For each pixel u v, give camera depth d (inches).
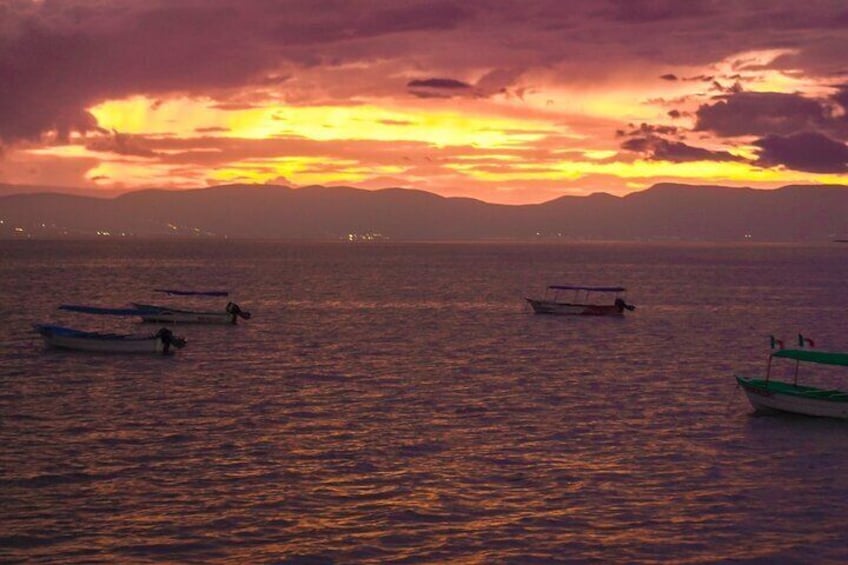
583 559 1077.1
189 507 1226.0
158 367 2370.8
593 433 1649.9
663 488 1326.3
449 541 1123.9
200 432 1627.7
